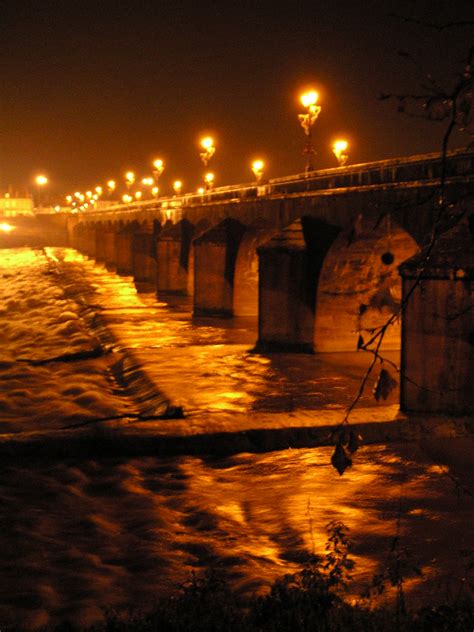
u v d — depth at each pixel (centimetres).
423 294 1321
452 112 402
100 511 1009
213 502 1033
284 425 1284
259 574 780
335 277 2088
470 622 521
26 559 841
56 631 616
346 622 523
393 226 1862
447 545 855
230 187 2991
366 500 1020
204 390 1669
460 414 1312
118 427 1290
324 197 2047
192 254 3691
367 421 1294
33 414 1644
